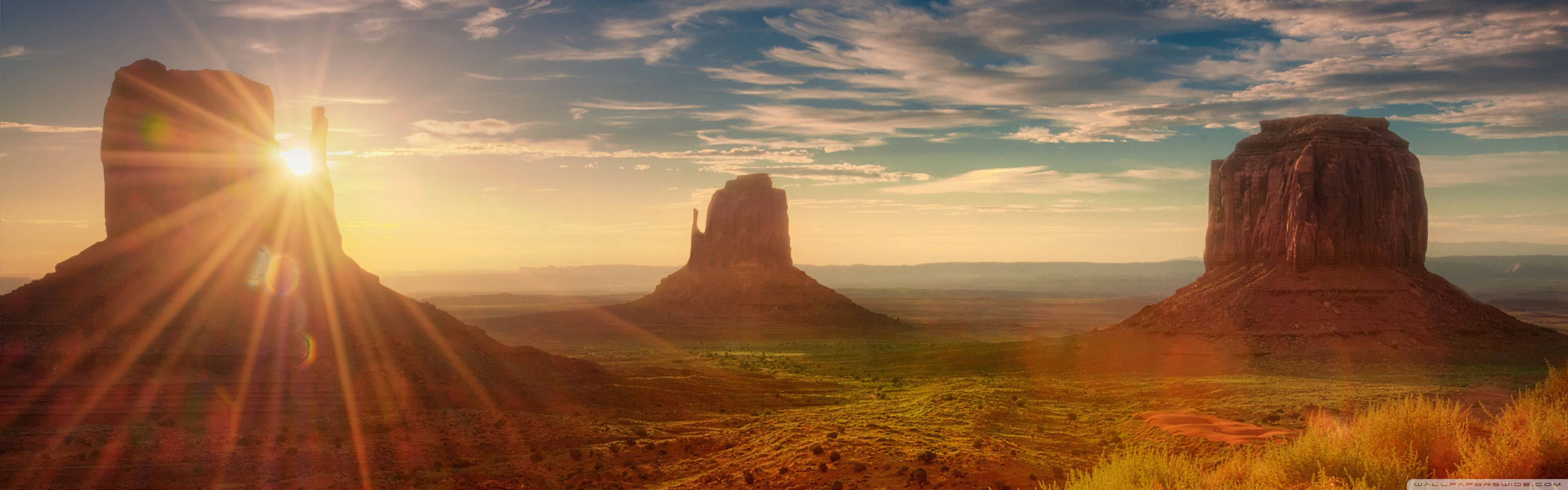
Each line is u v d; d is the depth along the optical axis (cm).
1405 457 1861
